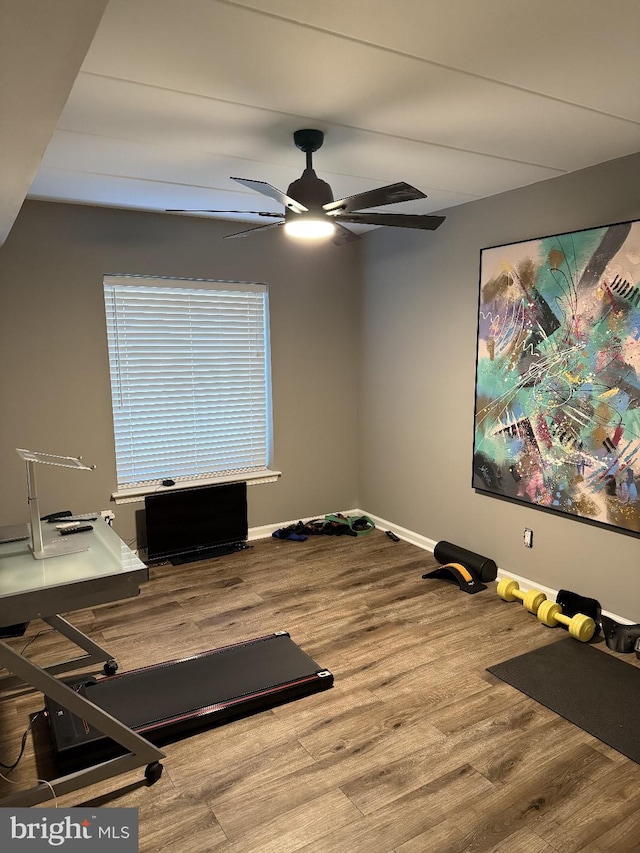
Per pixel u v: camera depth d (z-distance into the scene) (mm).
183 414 4320
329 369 4840
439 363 4098
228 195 3488
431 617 3297
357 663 2828
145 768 2125
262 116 2283
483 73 1960
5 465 3656
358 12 1577
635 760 2146
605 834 1828
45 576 2012
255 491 4621
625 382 2900
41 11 929
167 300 4133
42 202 3592
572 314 3119
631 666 2777
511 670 2750
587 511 3158
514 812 1918
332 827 1869
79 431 3863
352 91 2082
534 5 1554
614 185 2893
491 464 3727
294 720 2408
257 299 4504
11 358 3604
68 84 1222
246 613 3369
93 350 3852
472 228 3719
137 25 1616
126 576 2051
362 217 2471
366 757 2188
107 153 2695
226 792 2027
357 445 5082
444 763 2148
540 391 3344
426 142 2613
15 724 2402
